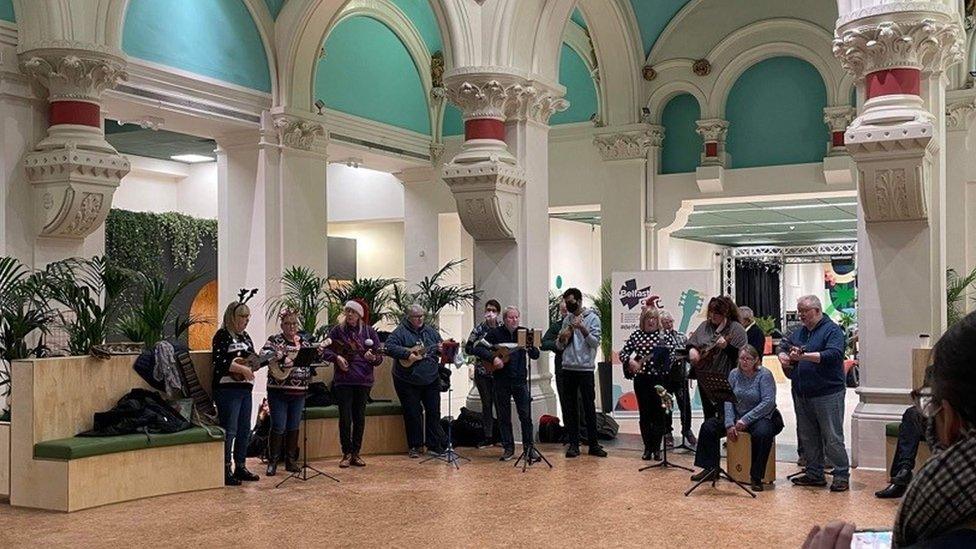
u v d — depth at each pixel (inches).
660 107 605.9
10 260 336.5
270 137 501.0
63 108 382.9
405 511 280.4
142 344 335.9
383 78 594.6
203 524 266.7
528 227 430.6
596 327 380.5
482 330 385.4
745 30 573.6
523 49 430.3
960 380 54.1
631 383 496.1
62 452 285.1
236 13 484.7
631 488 311.9
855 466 343.9
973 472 51.2
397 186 704.4
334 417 385.7
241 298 340.2
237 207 505.7
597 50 593.3
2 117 378.3
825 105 565.6
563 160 623.2
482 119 421.7
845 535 58.4
